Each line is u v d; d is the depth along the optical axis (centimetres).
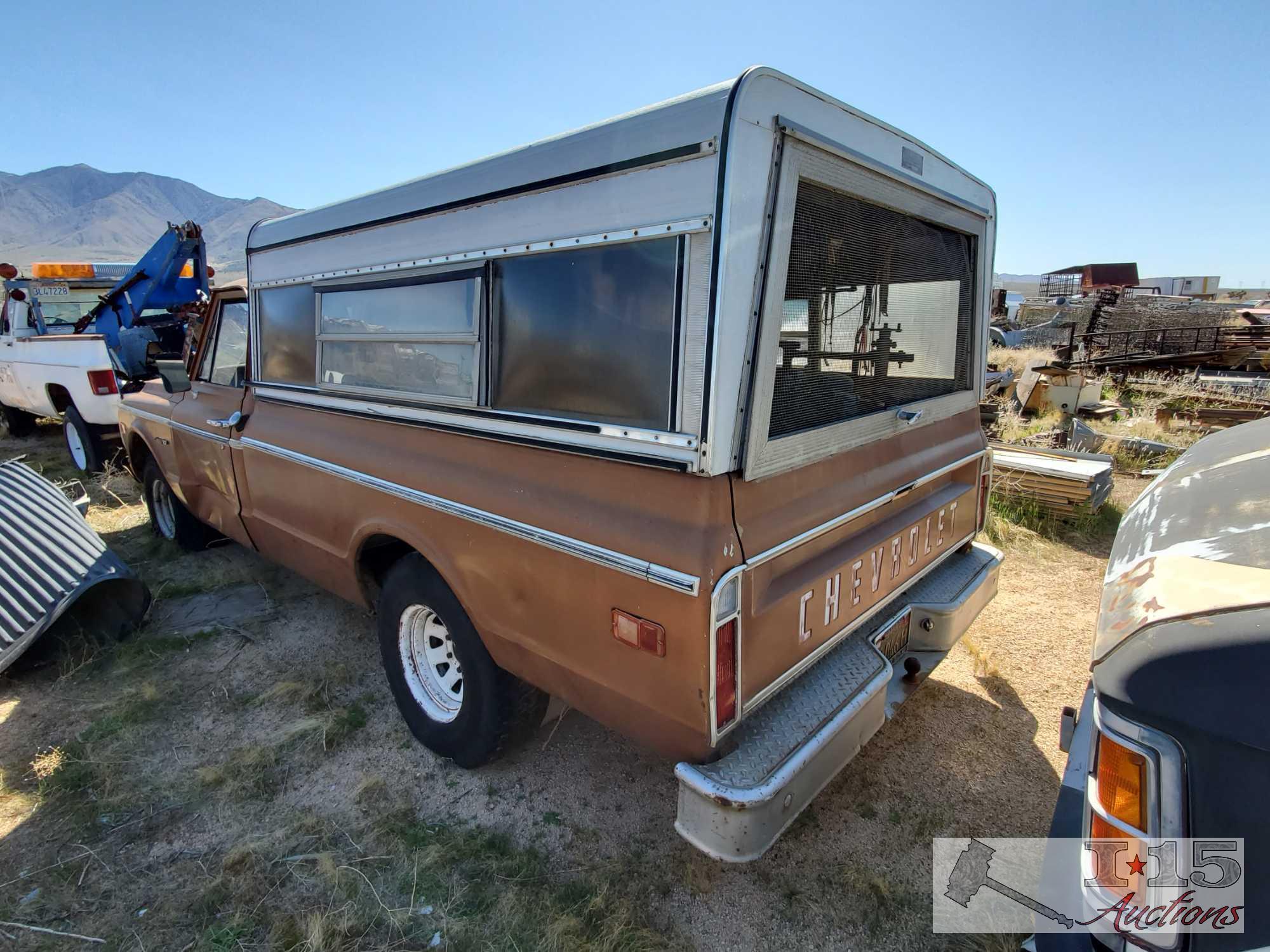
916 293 272
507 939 216
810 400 218
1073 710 209
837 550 233
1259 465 197
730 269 172
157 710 334
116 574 384
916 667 275
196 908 228
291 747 309
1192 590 138
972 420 338
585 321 204
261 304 364
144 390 519
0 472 424
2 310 901
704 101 171
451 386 252
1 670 342
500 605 237
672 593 184
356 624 420
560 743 310
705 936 219
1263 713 114
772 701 220
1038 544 543
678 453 184
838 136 205
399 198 264
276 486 356
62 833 260
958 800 275
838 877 240
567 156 201
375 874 241
